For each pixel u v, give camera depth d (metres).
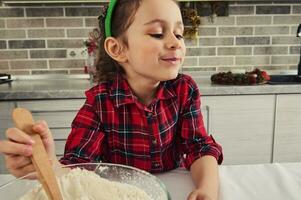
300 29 2.09
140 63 0.74
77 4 2.13
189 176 0.76
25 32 2.15
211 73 2.28
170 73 0.73
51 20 2.14
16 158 0.55
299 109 1.86
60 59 2.21
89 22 2.16
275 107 1.85
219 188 0.67
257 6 2.21
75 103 1.77
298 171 0.75
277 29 2.26
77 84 1.95
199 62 2.28
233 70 2.22
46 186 0.46
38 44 2.18
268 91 1.81
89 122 0.84
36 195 0.48
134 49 0.74
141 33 0.72
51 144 0.57
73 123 0.85
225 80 1.89
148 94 0.87
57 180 0.49
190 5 2.15
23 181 0.52
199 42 2.24
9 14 2.12
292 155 1.93
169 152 0.90
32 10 2.12
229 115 1.84
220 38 2.24
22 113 0.56
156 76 0.74
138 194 0.50
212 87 1.79
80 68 2.22
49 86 1.89
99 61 0.92
